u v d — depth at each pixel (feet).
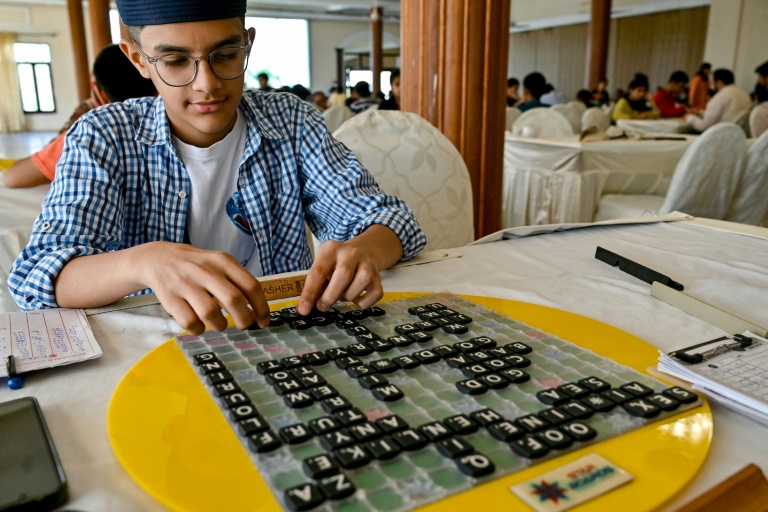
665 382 1.40
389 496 0.97
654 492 0.99
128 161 2.64
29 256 2.17
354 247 2.17
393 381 1.39
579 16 39.88
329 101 30.55
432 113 5.82
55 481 1.01
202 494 0.99
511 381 1.38
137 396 1.35
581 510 0.94
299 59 48.32
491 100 5.67
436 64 5.68
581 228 3.33
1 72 41.70
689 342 1.74
